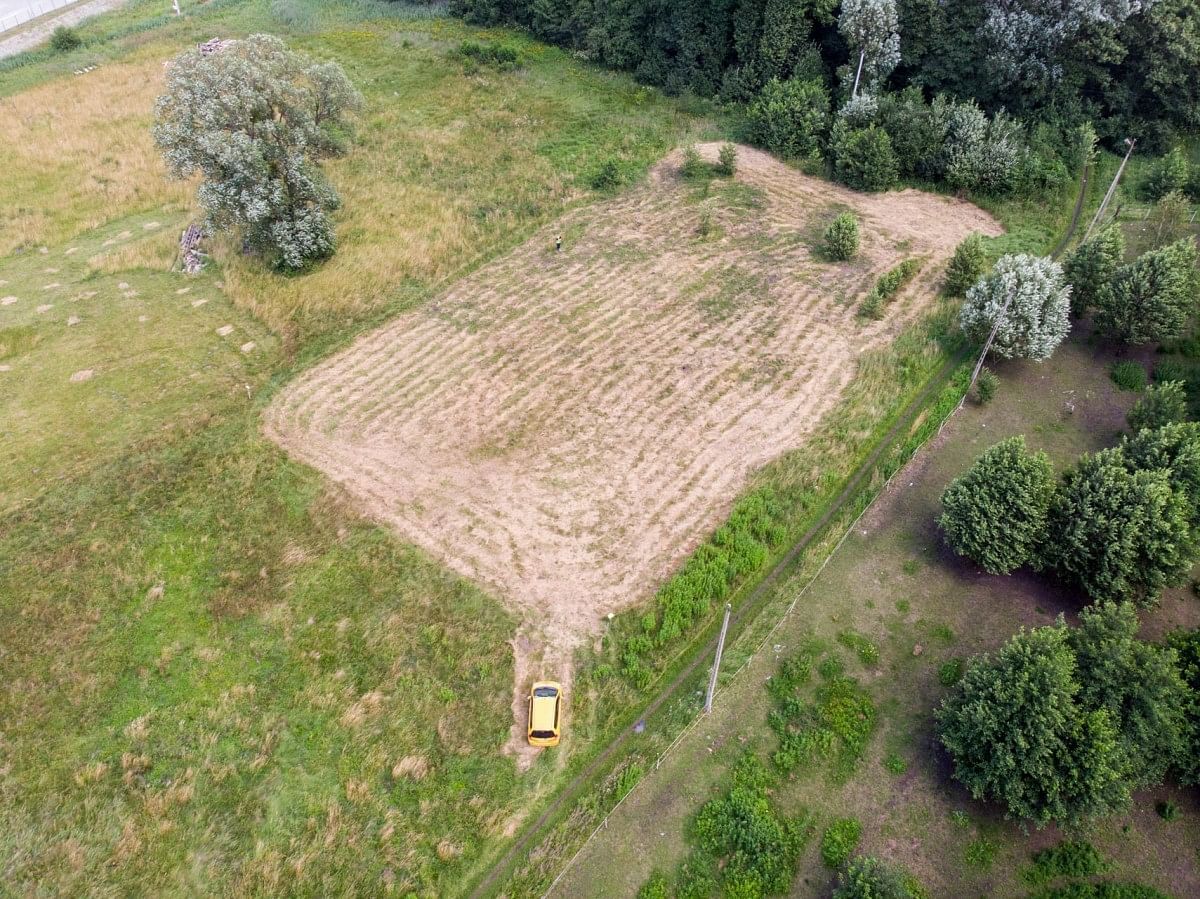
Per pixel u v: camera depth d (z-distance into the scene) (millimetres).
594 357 39438
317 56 67562
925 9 53406
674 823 23484
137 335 40688
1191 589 28812
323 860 22734
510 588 29469
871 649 27297
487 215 49250
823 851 22641
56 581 29656
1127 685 22781
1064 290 35938
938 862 22422
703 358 39219
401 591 29422
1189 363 37531
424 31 72500
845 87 55500
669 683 26984
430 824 23562
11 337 40125
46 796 24000
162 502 32656
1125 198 48719
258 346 40219
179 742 25359
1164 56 49438
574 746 25312
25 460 34125
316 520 31953
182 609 28984
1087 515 27219
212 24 73250
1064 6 49438
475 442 35188
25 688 26484
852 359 38812
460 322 41750
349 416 36562
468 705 26172
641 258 46188
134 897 22031
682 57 62500
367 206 49656
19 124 57438
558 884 22359
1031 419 35562
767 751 24953
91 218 49125
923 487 32844
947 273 42375
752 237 47625
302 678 26969
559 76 65938
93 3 78812
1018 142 49469
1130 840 22750
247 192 41312
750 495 32312
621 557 30516
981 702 22797
